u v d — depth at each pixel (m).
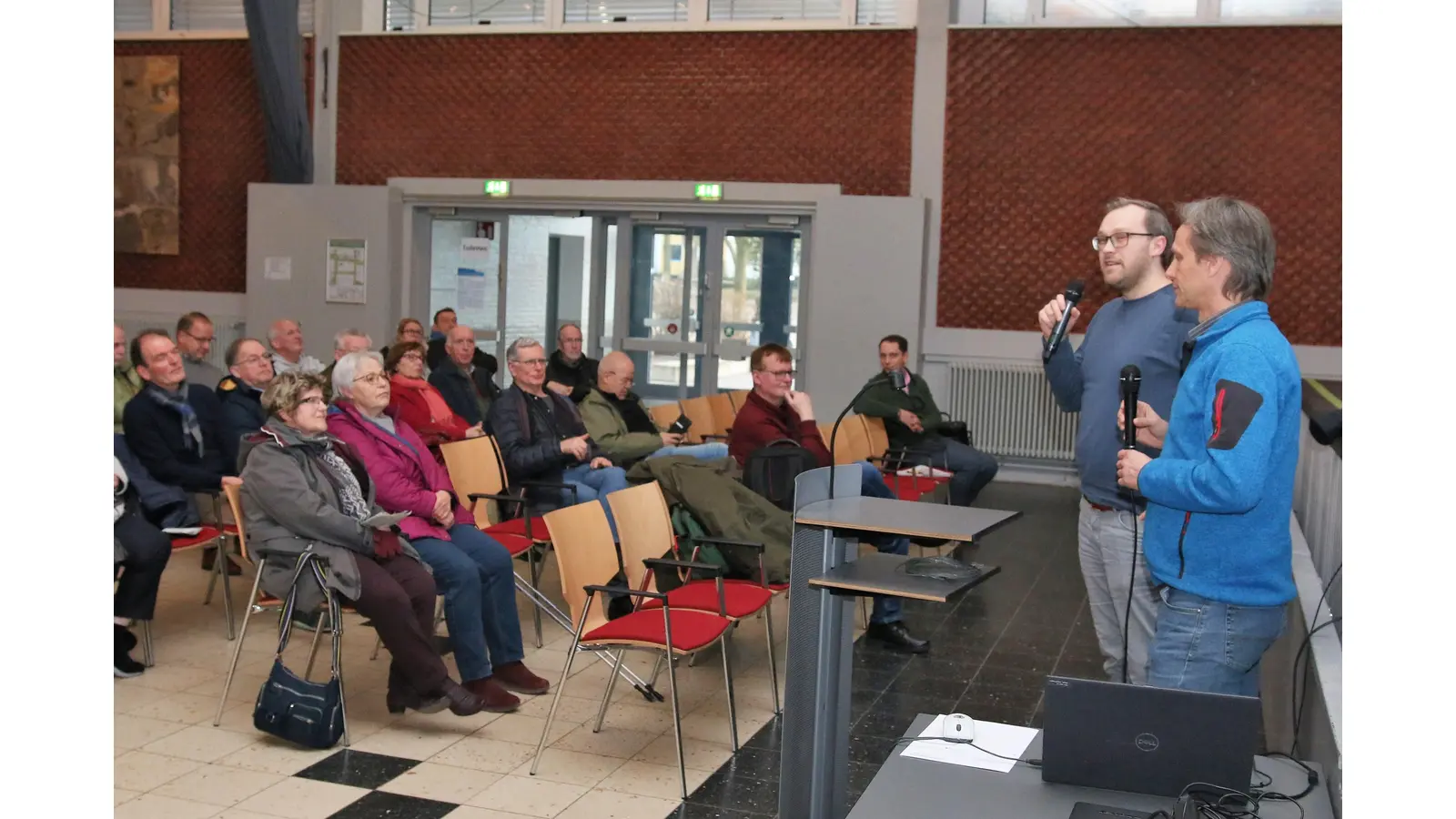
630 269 11.05
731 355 10.88
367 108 11.29
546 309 11.27
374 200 10.95
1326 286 9.43
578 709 4.29
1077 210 9.86
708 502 4.65
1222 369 2.22
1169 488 2.22
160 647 4.82
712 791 3.58
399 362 6.25
